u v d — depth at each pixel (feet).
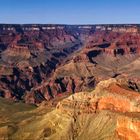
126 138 598.75
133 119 588.91
